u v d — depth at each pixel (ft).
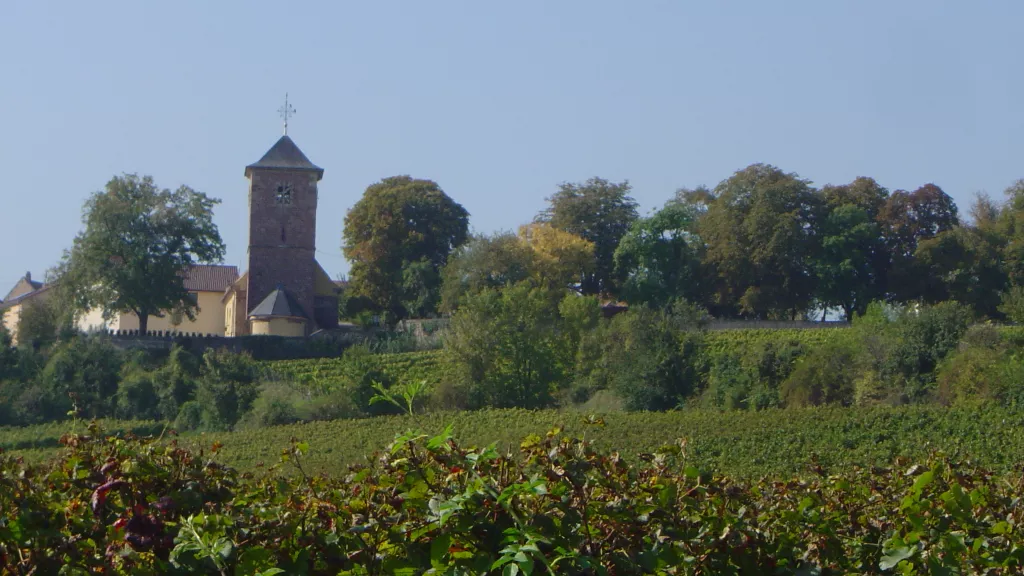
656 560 24.27
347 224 416.46
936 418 178.40
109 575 22.47
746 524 27.17
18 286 524.93
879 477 34.78
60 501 24.39
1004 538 29.07
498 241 392.47
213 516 23.32
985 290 364.99
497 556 22.86
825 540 28.89
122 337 309.01
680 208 415.03
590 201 444.96
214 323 417.28
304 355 321.93
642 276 402.31
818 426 176.14
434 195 419.74
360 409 238.89
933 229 388.57
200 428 235.20
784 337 308.19
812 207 384.06
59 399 248.73
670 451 28.09
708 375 258.98
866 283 386.93
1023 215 389.80
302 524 24.03
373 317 406.82
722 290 390.21
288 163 369.50
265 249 364.79
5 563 22.44
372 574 23.75
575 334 303.27
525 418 213.05
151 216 330.13
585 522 24.26
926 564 27.63
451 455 24.29
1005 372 203.21
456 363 272.51
